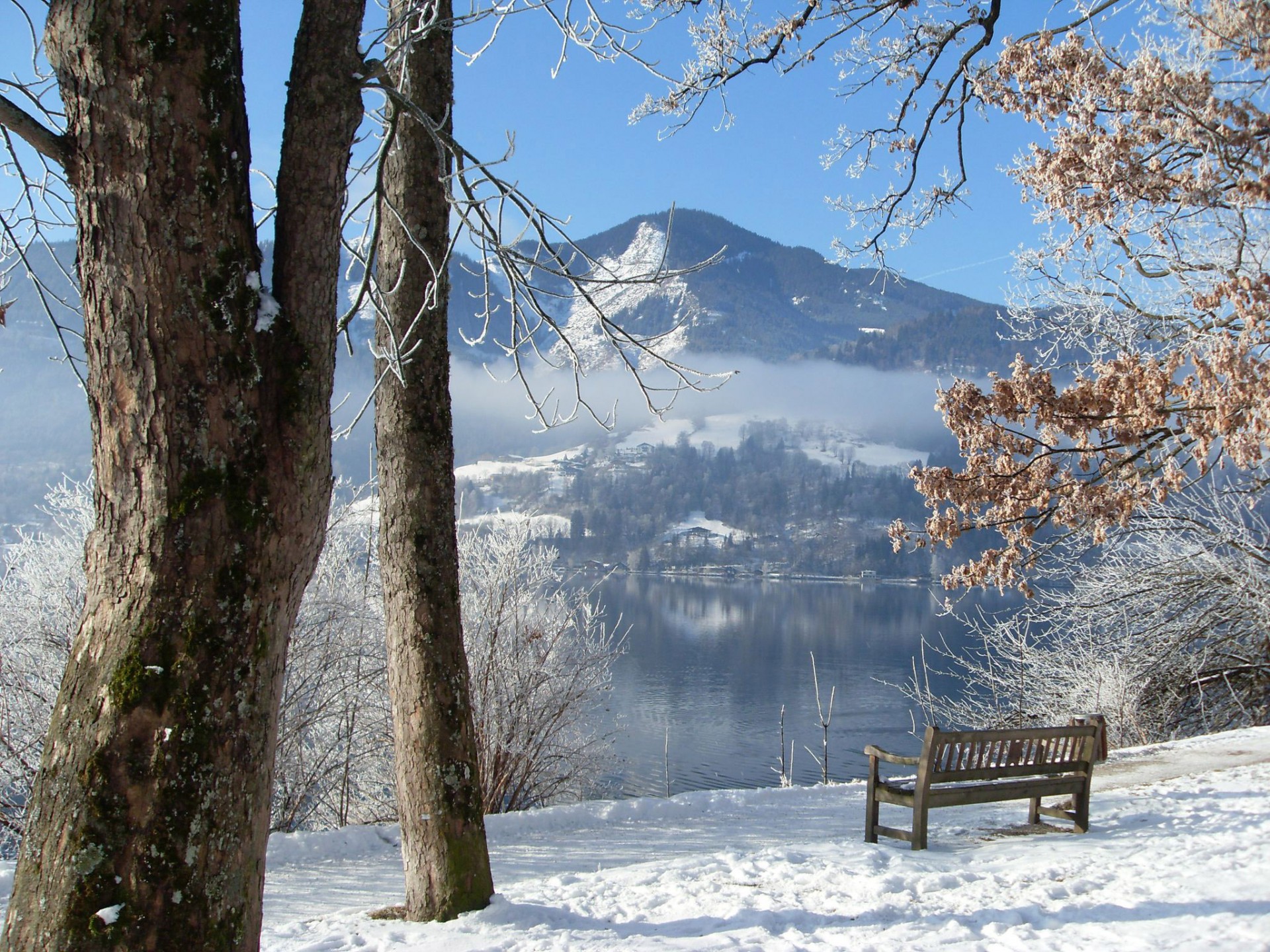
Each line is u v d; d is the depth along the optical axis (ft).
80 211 10.06
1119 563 66.74
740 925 17.61
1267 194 25.05
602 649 60.34
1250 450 25.07
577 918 19.30
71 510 48.67
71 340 16.78
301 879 28.27
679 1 33.86
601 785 69.15
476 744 21.34
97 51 9.78
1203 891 17.30
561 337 18.28
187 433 9.83
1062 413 31.65
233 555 9.90
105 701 9.41
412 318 20.88
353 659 54.24
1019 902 17.83
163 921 9.21
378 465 21.29
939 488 32.37
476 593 56.29
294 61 11.67
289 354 10.69
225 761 9.71
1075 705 64.90
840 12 33.73
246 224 10.46
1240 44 26.89
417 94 20.57
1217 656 66.18
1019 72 30.37
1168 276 35.22
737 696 137.28
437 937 18.40
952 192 38.58
